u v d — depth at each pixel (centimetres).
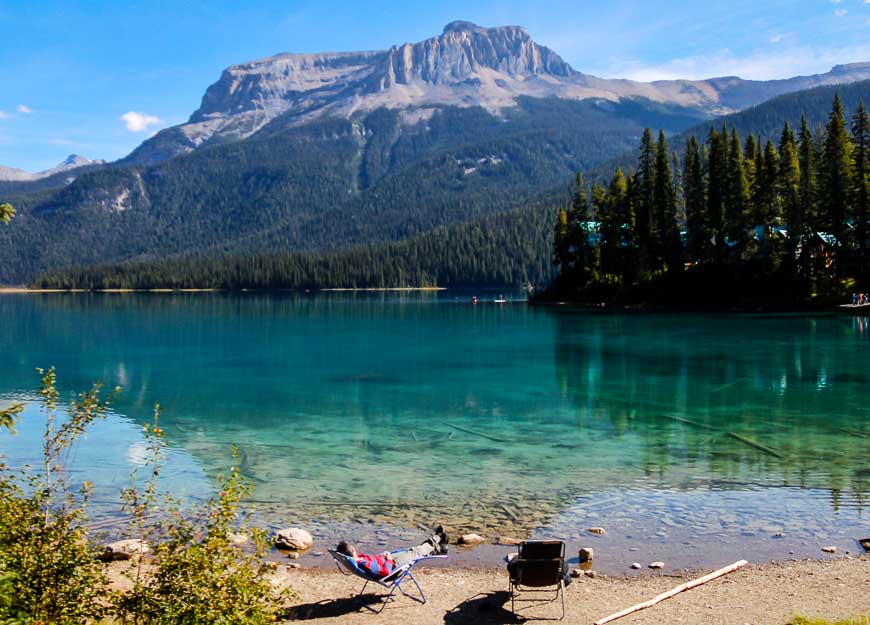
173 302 17438
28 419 2947
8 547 866
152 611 880
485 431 2655
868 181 8569
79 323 9694
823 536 1462
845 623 1008
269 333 7644
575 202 12562
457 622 1102
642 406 3133
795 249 9175
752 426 2659
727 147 10344
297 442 2495
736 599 1155
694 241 10350
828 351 5000
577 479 1947
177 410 3177
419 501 1764
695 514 1620
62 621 854
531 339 6469
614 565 1325
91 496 1775
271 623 955
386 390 3722
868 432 2528
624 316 9150
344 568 1325
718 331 6681
